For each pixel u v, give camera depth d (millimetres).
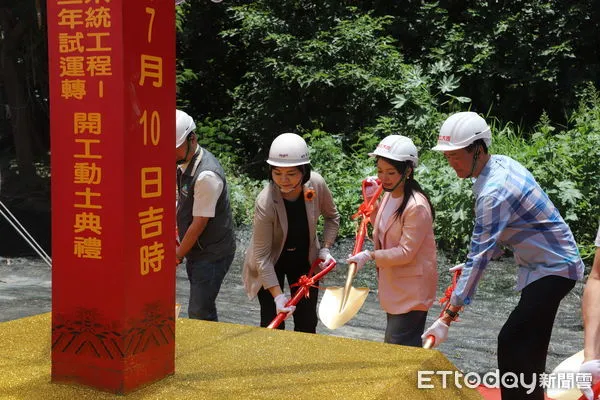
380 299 3707
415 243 3492
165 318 2133
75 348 2043
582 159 8648
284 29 13484
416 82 12000
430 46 13898
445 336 3201
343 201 9477
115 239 1968
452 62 13266
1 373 2145
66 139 1994
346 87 12711
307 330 4254
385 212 3684
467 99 11945
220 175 3889
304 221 4051
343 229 9281
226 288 7488
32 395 1978
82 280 2014
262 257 3932
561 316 6273
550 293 3084
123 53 1909
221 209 3951
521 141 10500
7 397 1964
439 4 14359
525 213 3090
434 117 11695
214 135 14086
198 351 2404
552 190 8258
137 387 2039
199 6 15156
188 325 2721
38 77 13047
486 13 13461
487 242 3080
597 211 8320
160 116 2062
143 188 2018
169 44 2082
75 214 2006
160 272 2104
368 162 10758
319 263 4152
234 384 2094
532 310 3088
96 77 1941
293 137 3863
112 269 1979
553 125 13617
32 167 12945
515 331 3113
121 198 1947
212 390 2041
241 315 6352
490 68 13055
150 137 2029
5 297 7070
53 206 2029
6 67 12836
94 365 2025
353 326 5977
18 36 12695
